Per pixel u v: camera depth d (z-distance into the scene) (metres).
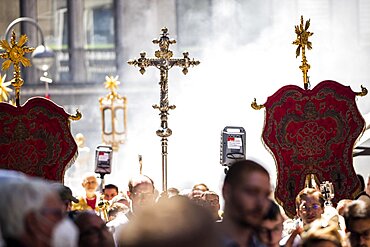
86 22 57.94
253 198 10.52
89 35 58.03
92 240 11.12
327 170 18.81
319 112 18.78
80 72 57.41
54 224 8.54
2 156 18.62
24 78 55.88
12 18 56.69
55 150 18.73
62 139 18.77
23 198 8.48
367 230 11.91
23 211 8.46
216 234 7.99
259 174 10.57
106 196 20.22
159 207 8.05
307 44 18.91
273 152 18.69
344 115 18.80
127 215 16.67
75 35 57.72
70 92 55.88
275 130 18.69
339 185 18.83
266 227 10.56
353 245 11.97
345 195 18.83
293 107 18.73
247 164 10.62
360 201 12.02
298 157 18.73
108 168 20.06
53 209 8.56
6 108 18.66
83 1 58.00
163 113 19.14
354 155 22.23
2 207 8.47
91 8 58.00
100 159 20.06
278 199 18.70
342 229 15.38
